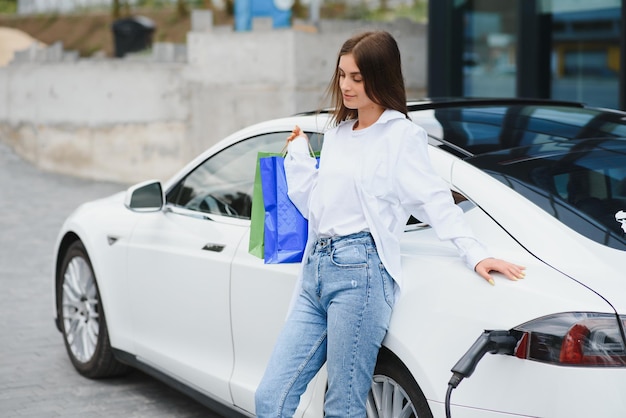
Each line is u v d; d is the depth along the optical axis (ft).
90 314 18.88
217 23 77.05
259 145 14.98
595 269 9.86
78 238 19.38
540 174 11.50
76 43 81.56
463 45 45.42
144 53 57.88
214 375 14.65
